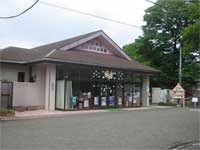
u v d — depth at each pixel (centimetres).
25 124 1550
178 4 3841
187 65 3822
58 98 2445
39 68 2495
